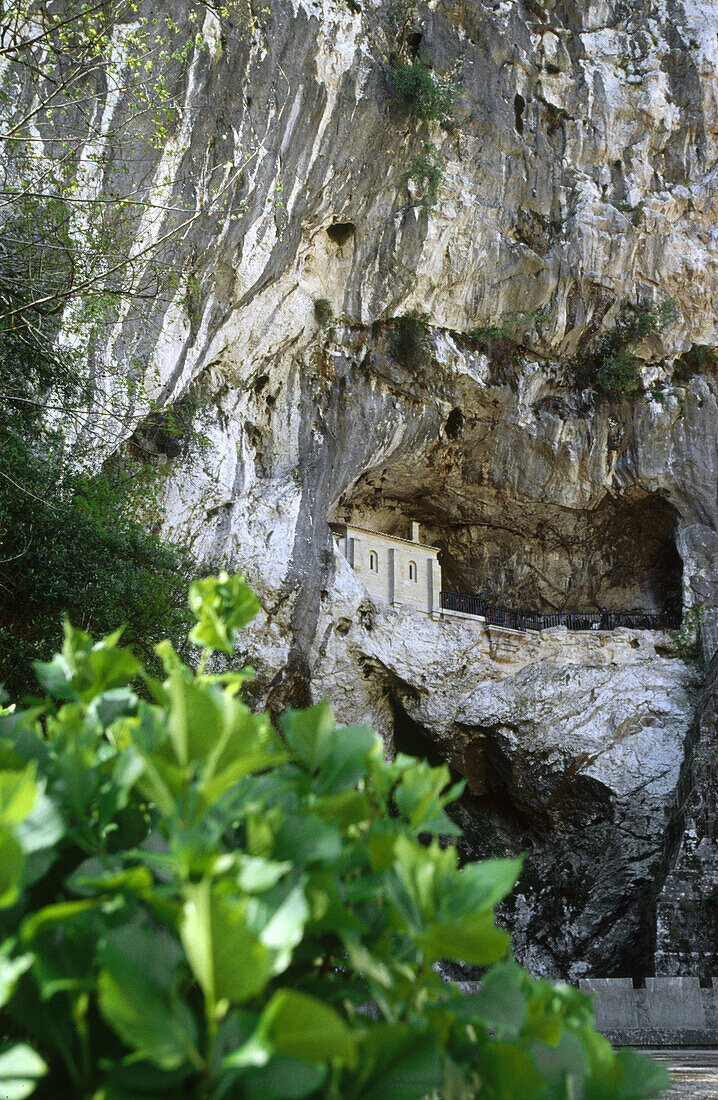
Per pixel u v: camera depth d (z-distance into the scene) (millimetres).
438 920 917
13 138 10672
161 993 747
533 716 30500
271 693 27156
